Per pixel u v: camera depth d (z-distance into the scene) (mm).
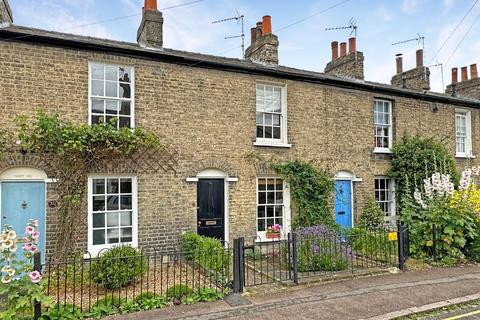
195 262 8062
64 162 8164
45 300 5266
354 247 9352
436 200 9883
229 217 10180
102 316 5715
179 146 9609
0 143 7625
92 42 8586
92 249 8461
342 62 13797
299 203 11016
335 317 5672
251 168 10617
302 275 7941
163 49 10016
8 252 5281
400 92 13477
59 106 8359
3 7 8484
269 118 11273
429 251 9523
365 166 12703
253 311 5930
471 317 5793
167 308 6082
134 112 9156
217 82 10289
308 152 11586
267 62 11906
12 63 7961
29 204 7977
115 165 8711
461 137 15648
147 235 9070
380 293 6820
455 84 17281
